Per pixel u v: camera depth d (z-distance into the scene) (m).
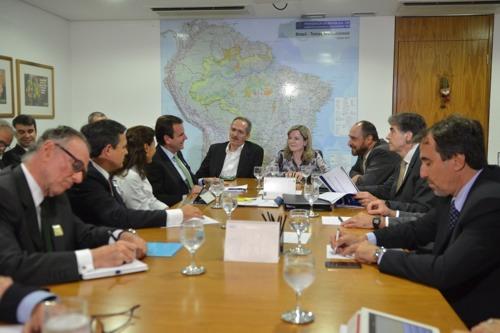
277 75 5.35
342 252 1.75
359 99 5.27
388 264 1.53
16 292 1.12
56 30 5.29
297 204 2.69
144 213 2.20
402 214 2.44
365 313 1.12
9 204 1.47
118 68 5.57
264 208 2.73
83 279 1.43
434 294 1.35
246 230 1.69
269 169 4.45
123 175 2.64
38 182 1.59
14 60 4.52
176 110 5.55
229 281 1.44
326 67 5.28
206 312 1.20
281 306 1.24
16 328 1.09
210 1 4.63
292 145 4.36
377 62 5.20
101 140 2.16
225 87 5.44
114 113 5.63
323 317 1.17
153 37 5.50
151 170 3.53
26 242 1.51
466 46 5.06
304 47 5.28
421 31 5.11
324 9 4.88
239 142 4.60
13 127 4.33
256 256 1.66
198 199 3.00
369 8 4.82
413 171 2.79
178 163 3.91
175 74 5.50
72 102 5.66
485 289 1.50
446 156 1.61
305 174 3.73
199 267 1.57
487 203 1.46
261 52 5.35
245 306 1.24
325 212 2.64
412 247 1.95
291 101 5.36
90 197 2.15
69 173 1.60
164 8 4.91
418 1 4.50
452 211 1.67
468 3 4.56
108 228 1.86
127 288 1.37
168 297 1.30
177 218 2.23
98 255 1.49
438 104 5.16
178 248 1.83
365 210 2.70
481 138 1.62
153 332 1.08
